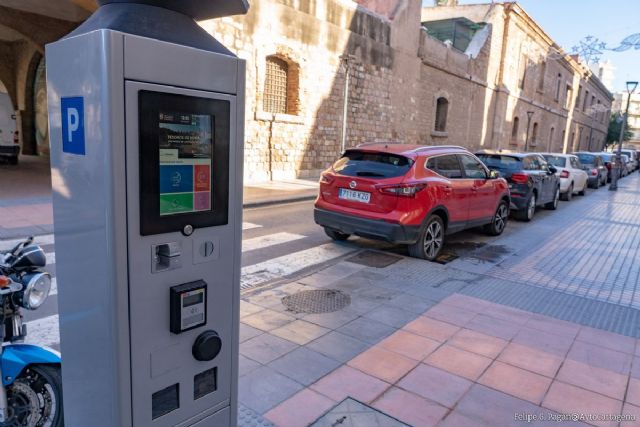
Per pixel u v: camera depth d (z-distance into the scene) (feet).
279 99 51.39
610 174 75.15
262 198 37.65
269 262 20.90
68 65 5.32
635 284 19.70
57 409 7.68
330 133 56.65
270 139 48.88
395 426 9.28
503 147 102.63
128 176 5.11
